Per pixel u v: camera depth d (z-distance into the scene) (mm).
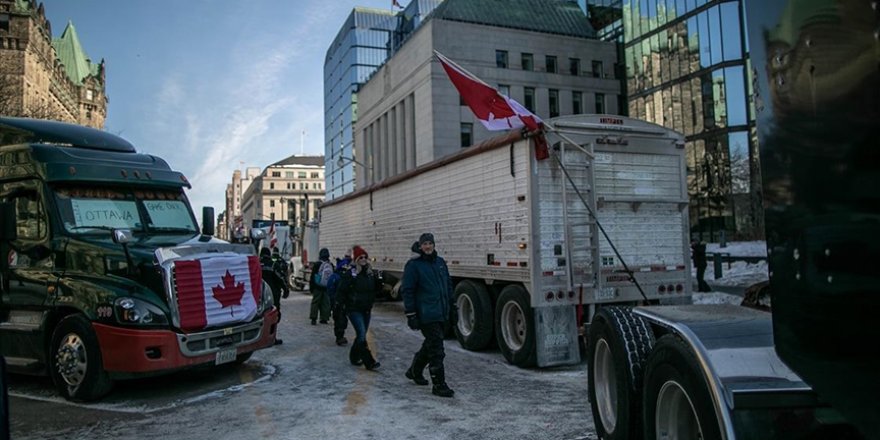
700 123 37938
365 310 8891
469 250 10656
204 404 6898
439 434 5645
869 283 1857
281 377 8266
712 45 37000
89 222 7902
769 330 3508
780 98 2311
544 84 50125
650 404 3930
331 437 5598
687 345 3496
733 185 35281
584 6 55625
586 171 9055
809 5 2105
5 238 4062
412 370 7758
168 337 7004
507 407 6602
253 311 8055
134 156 8891
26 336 7648
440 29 47781
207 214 10117
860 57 1857
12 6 64062
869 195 1840
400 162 54031
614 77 51719
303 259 26922
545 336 8602
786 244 2314
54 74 76688
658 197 9398
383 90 59031
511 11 51688
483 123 9484
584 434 5574
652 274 9289
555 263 8812
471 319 10656
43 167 7793
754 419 2992
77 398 7043
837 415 2914
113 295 6910
